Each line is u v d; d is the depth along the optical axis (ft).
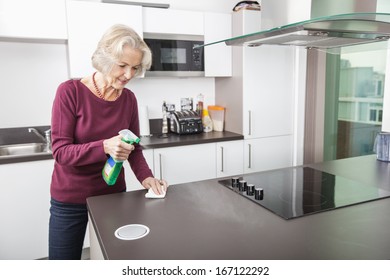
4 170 6.93
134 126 5.32
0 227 7.07
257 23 9.31
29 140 8.63
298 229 3.24
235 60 9.65
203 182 4.88
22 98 8.50
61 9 7.63
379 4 5.63
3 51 8.18
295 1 8.43
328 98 9.82
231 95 9.98
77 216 4.93
